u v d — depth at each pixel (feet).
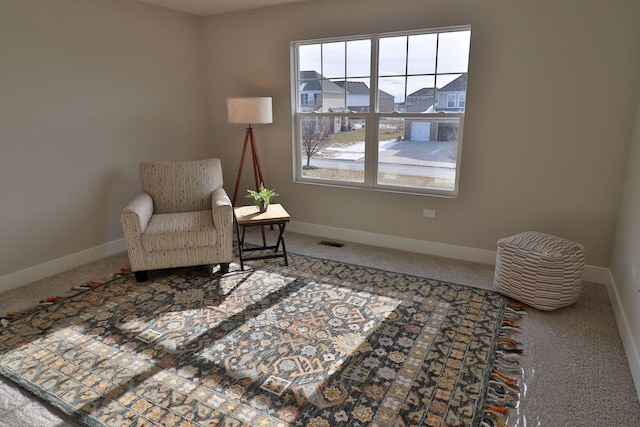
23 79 9.97
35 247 10.73
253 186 15.23
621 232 9.32
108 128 12.09
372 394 6.51
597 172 9.89
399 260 11.97
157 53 13.19
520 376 6.91
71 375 6.98
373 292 9.91
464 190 11.55
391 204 12.75
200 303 9.41
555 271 8.68
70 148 11.20
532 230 10.95
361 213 13.35
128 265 11.72
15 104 9.89
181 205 12.28
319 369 7.11
